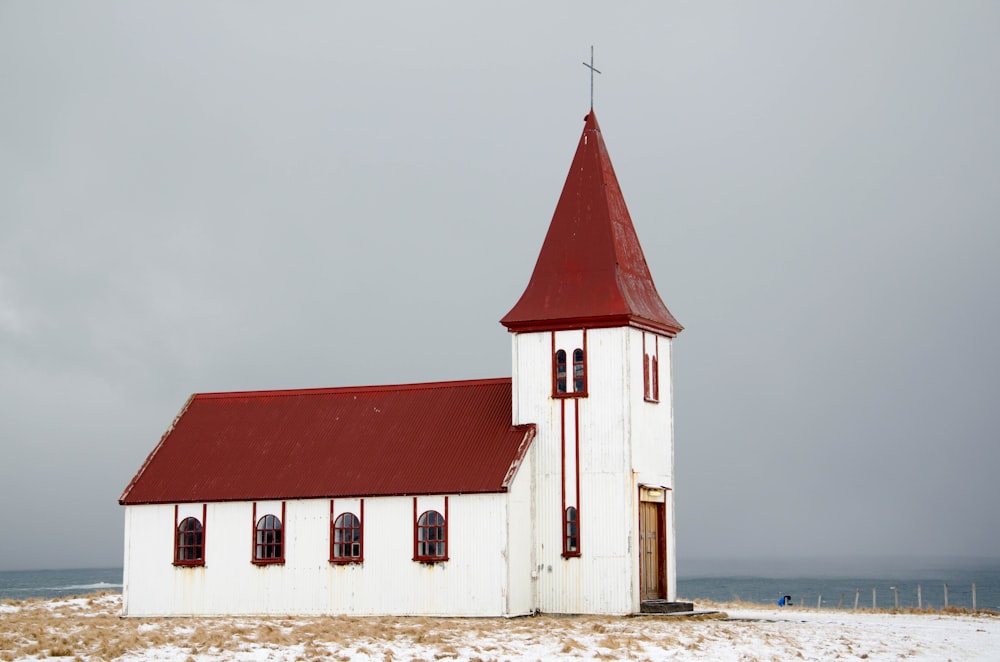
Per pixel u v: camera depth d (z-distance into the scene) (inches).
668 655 1567.4
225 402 2447.1
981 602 5580.7
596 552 2062.0
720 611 2298.2
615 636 1711.4
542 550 2097.7
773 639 1749.5
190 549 2242.9
